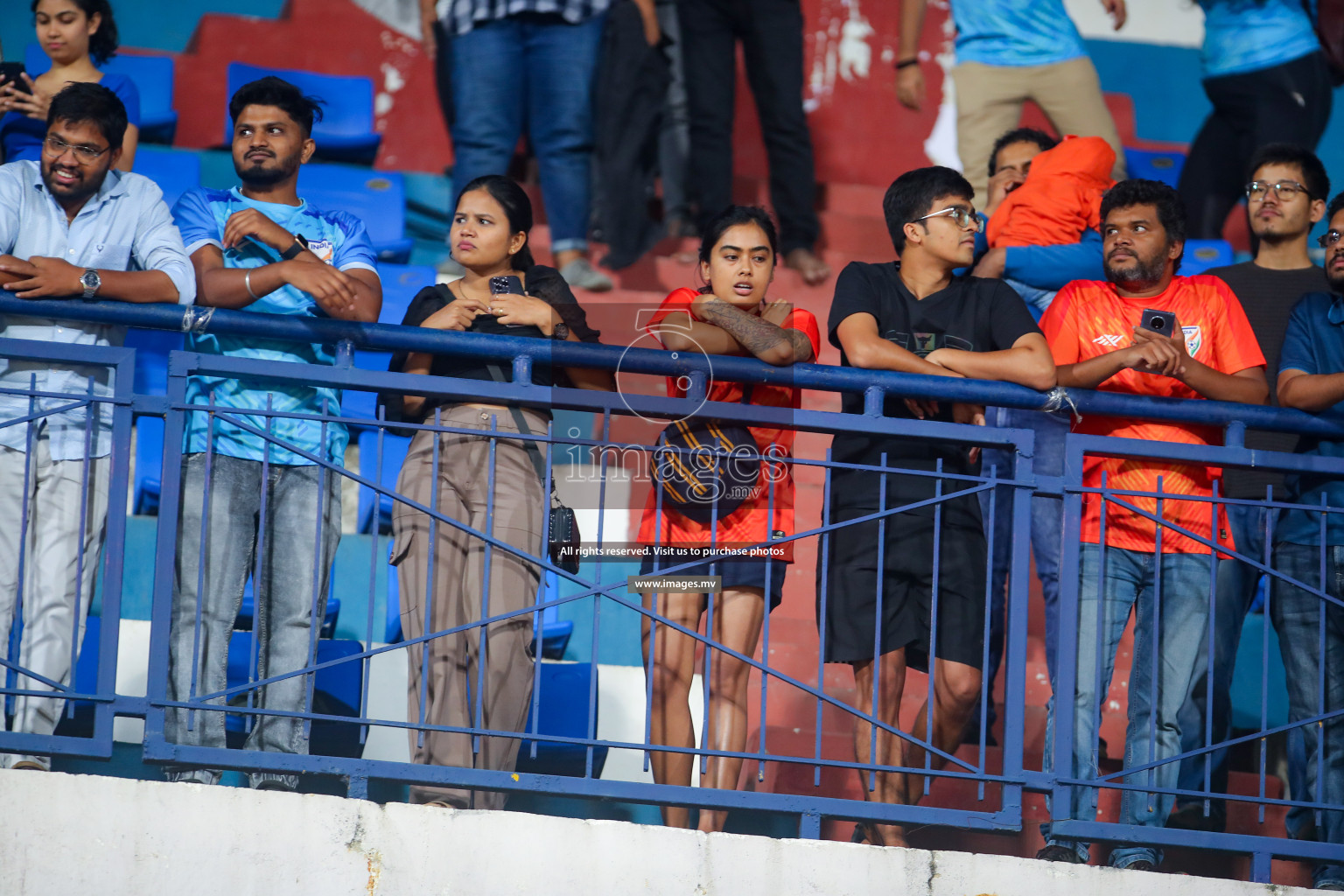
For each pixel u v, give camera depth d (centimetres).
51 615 1117
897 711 1151
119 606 1034
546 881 1009
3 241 1179
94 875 981
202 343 1180
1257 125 2070
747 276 1156
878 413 1114
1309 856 1079
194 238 1226
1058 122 2105
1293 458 1136
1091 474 1220
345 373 1067
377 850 1004
